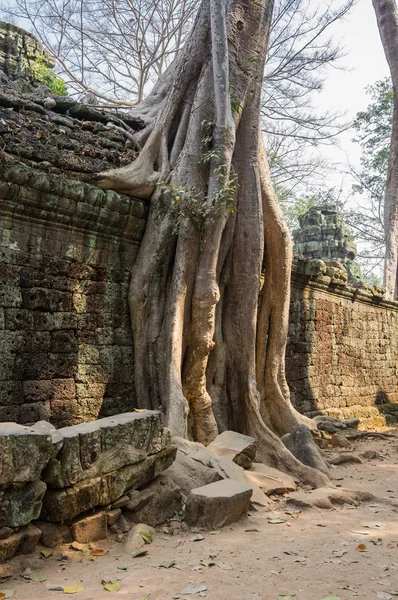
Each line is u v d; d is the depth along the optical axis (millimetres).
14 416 5172
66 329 5742
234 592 2875
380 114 22031
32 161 5812
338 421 9453
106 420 4074
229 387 6707
